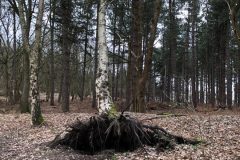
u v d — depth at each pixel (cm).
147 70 2064
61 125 1483
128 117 1048
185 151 935
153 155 920
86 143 1025
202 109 3172
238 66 4269
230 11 1065
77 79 5022
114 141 1012
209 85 4966
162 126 1338
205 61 5100
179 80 4825
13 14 3394
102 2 1200
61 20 2883
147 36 3441
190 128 1267
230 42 4053
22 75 3638
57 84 6025
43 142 1141
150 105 3222
